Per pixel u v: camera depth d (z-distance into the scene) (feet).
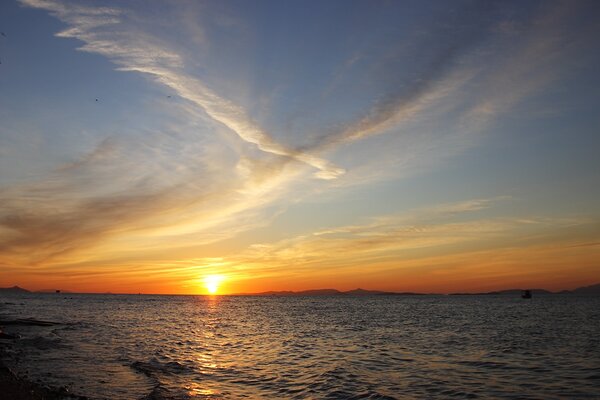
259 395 66.23
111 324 200.95
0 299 607.78
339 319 250.16
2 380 66.64
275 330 177.47
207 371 84.02
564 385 72.33
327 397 65.62
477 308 392.68
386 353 110.22
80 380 72.84
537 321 220.64
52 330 161.27
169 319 246.47
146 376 76.79
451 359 100.17
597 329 173.78
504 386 72.18
